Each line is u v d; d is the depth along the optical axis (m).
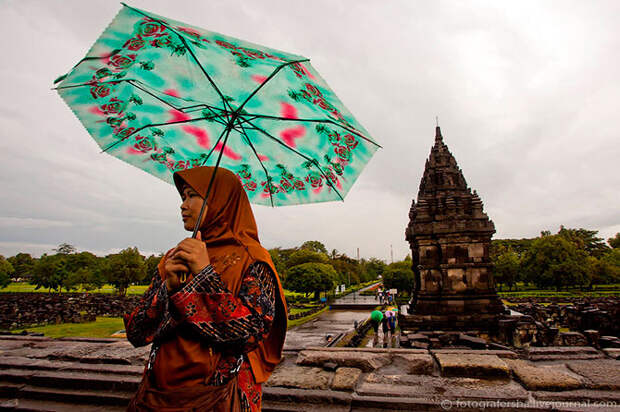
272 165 2.25
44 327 23.09
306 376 3.80
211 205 1.57
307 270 43.31
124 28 1.52
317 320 27.53
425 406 3.08
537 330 12.73
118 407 3.42
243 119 1.92
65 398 3.55
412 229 14.88
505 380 3.60
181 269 1.26
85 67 1.68
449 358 4.05
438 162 15.90
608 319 17.22
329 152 2.11
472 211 14.45
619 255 60.72
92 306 33.28
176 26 1.48
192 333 1.29
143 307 1.46
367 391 3.38
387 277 44.53
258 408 1.53
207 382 1.29
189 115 2.06
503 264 53.91
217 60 1.60
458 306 13.66
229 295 1.28
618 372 3.59
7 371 4.07
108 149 2.12
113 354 4.51
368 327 19.23
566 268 46.16
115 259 46.44
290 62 1.59
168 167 2.25
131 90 1.94
